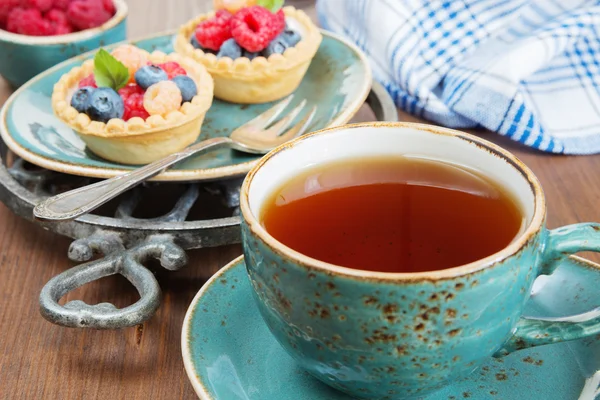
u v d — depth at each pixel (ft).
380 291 1.32
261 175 1.45
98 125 1.89
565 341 1.42
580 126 2.11
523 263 1.36
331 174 1.50
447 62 2.25
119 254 1.68
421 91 2.20
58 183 1.90
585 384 1.44
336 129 1.50
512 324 1.40
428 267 1.41
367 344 1.36
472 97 2.14
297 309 1.38
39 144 1.91
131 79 2.00
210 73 2.09
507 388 1.44
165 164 1.81
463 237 1.44
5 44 2.19
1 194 1.82
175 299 1.71
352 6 2.39
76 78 2.04
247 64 2.07
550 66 2.20
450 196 1.48
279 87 2.11
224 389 1.44
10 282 1.75
